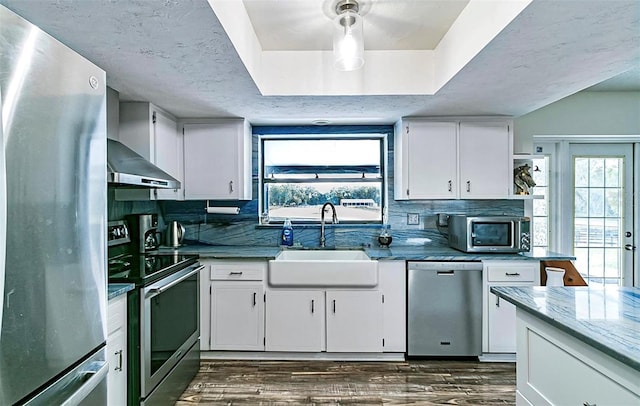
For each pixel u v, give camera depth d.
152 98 2.53
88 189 1.22
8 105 0.90
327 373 2.65
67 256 1.12
